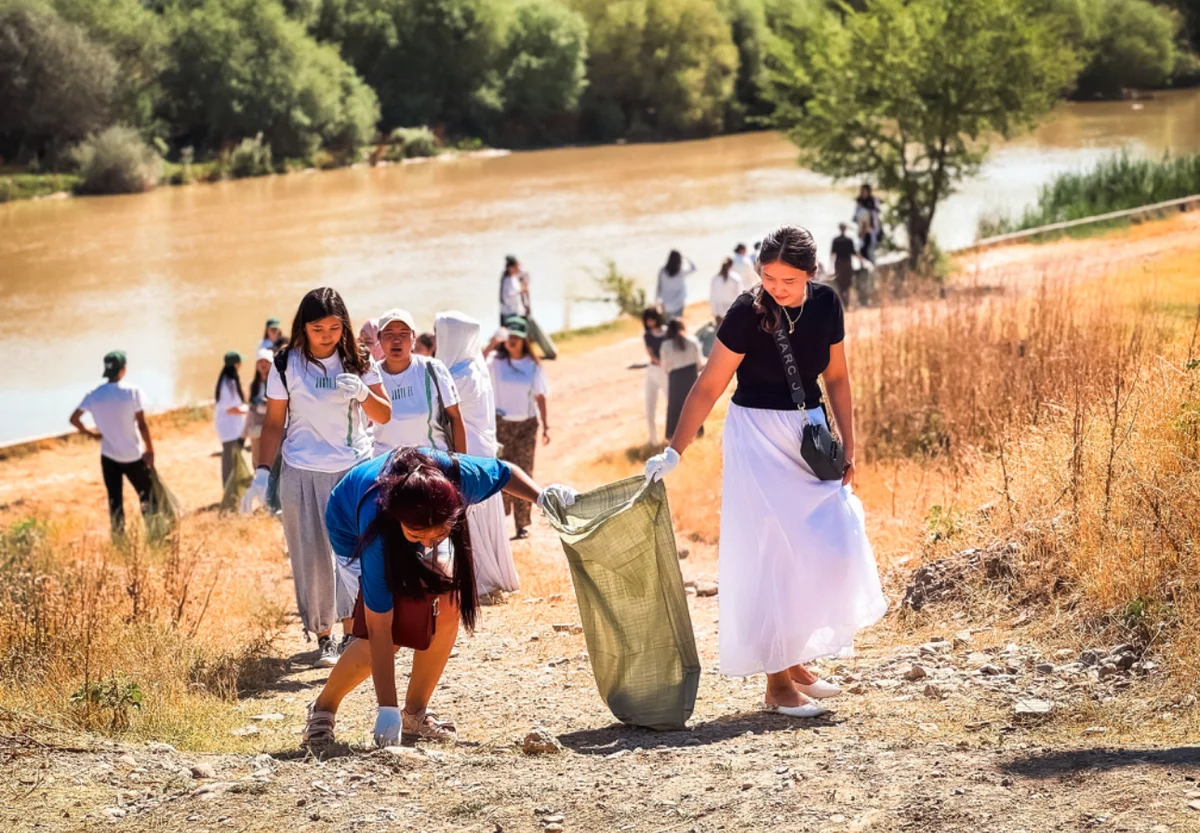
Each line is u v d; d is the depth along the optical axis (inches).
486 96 3265.3
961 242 1475.1
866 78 1182.9
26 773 184.9
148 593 342.0
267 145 2807.6
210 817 165.8
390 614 199.5
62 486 708.0
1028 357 493.4
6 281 1563.7
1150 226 1291.8
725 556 218.4
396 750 191.0
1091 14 3307.1
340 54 3245.6
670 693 221.6
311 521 284.4
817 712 217.8
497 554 353.7
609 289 1179.3
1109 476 268.4
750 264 915.4
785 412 213.3
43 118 2571.4
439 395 311.4
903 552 343.0
